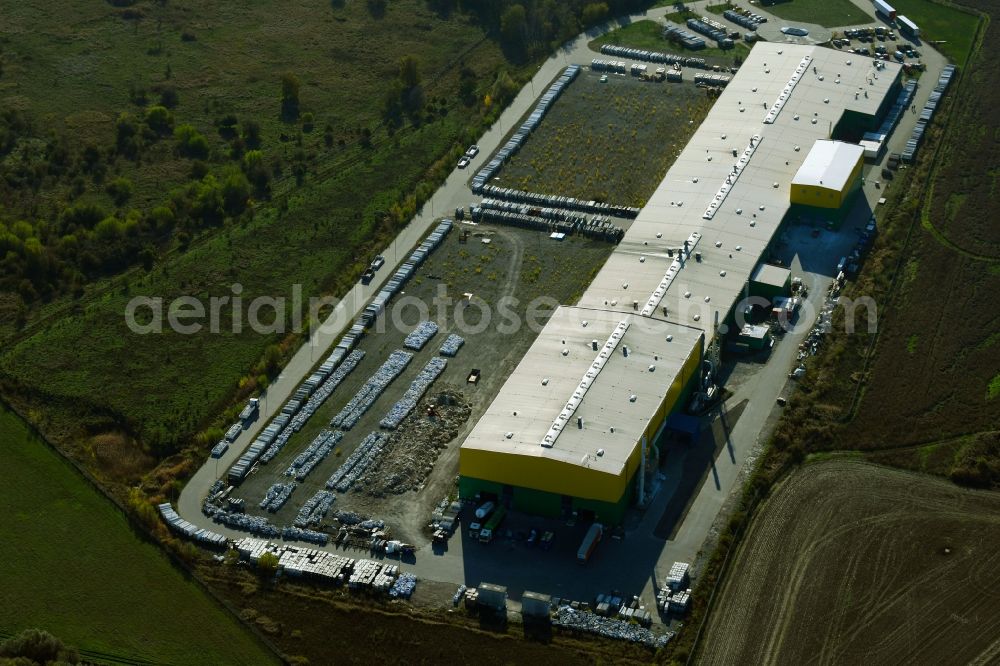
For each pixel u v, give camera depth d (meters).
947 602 155.12
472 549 166.00
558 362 183.38
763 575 159.75
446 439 183.00
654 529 167.00
